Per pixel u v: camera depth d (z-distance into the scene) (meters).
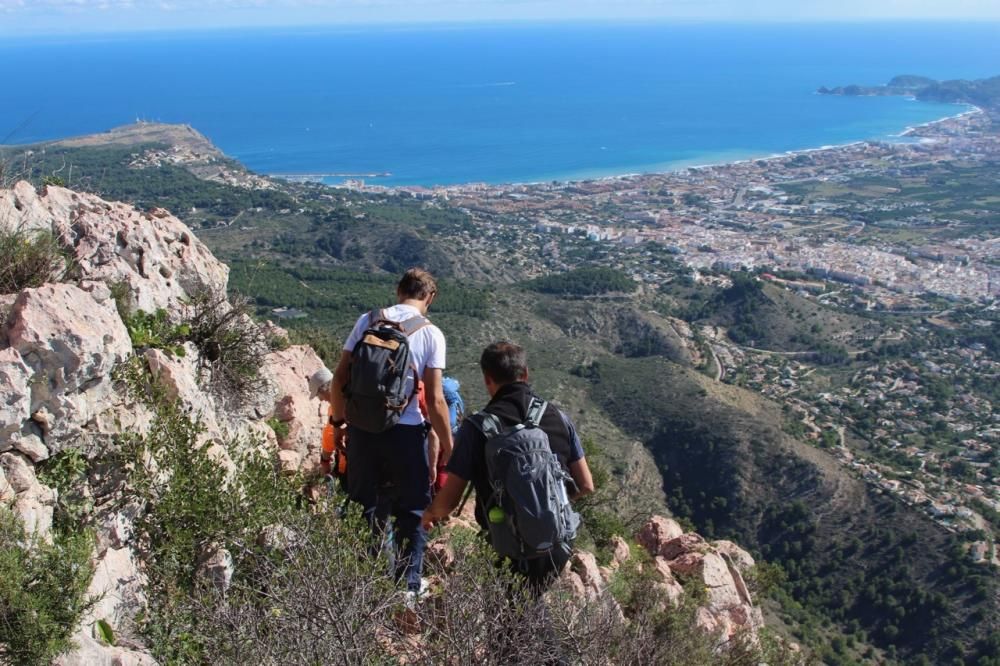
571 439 4.50
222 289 7.21
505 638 3.71
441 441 4.98
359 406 4.80
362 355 4.80
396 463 4.97
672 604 6.57
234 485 5.05
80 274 5.75
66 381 4.35
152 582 4.42
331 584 3.80
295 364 8.59
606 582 6.80
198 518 4.66
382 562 4.23
